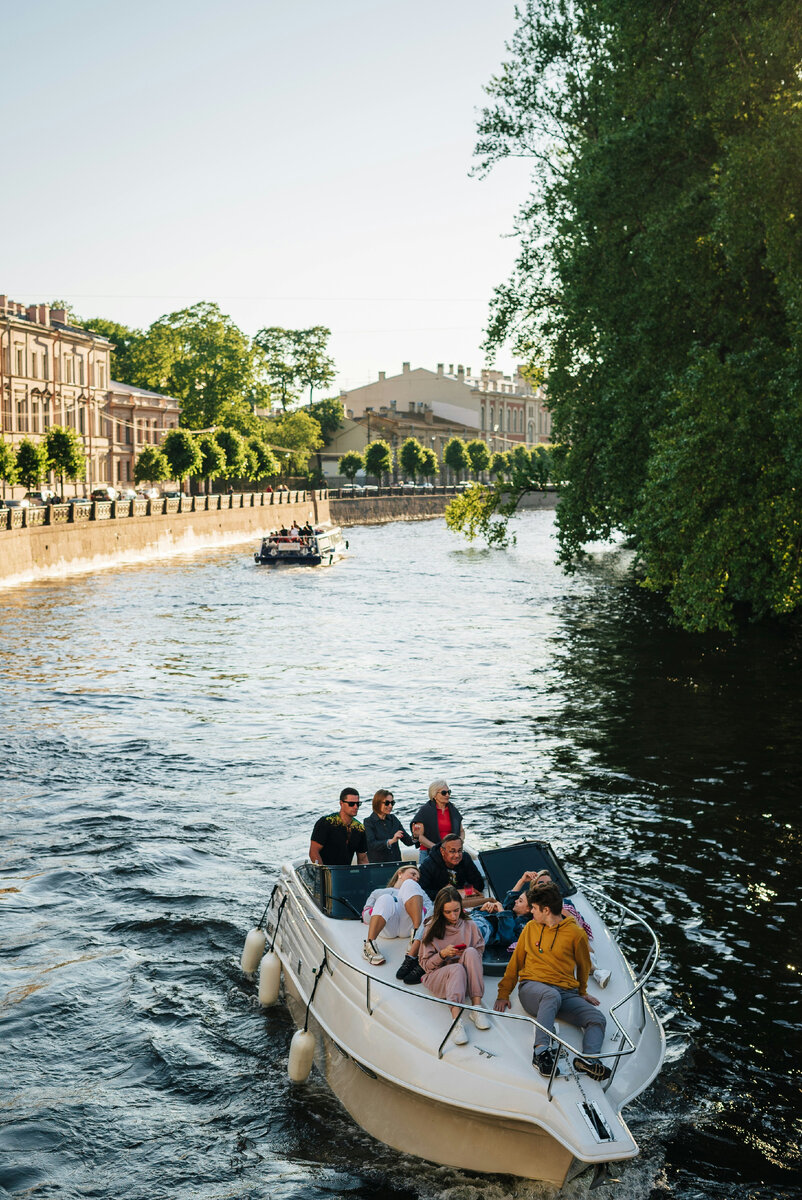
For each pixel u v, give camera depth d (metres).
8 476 63.62
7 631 33.69
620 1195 7.20
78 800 15.87
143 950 10.95
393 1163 7.35
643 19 21.75
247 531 82.06
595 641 31.39
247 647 30.95
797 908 11.84
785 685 24.03
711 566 18.91
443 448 157.00
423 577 54.00
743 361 19.20
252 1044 9.09
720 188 19.28
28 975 10.38
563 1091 6.64
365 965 8.05
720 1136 7.86
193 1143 7.79
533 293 32.34
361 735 19.97
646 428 23.39
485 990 7.66
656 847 13.73
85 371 87.00
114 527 59.97
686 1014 9.57
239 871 13.08
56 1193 7.28
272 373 128.88
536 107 32.62
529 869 9.07
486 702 22.81
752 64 19.45
